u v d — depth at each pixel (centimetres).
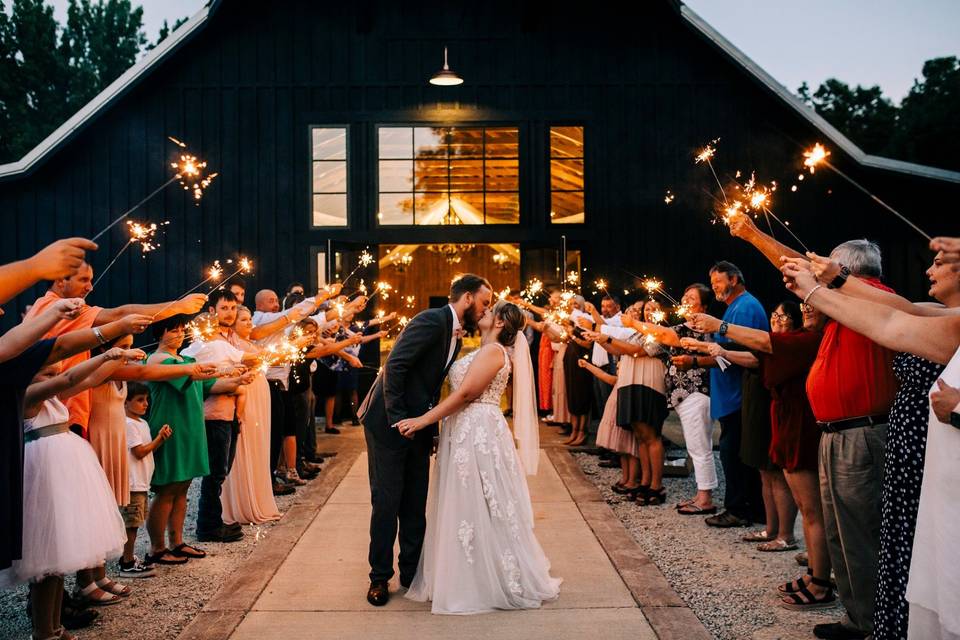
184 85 1178
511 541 411
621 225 1193
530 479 716
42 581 352
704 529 566
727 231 1187
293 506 620
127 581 461
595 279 1192
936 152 2327
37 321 277
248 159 1183
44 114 2688
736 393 561
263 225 1180
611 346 614
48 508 344
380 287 769
